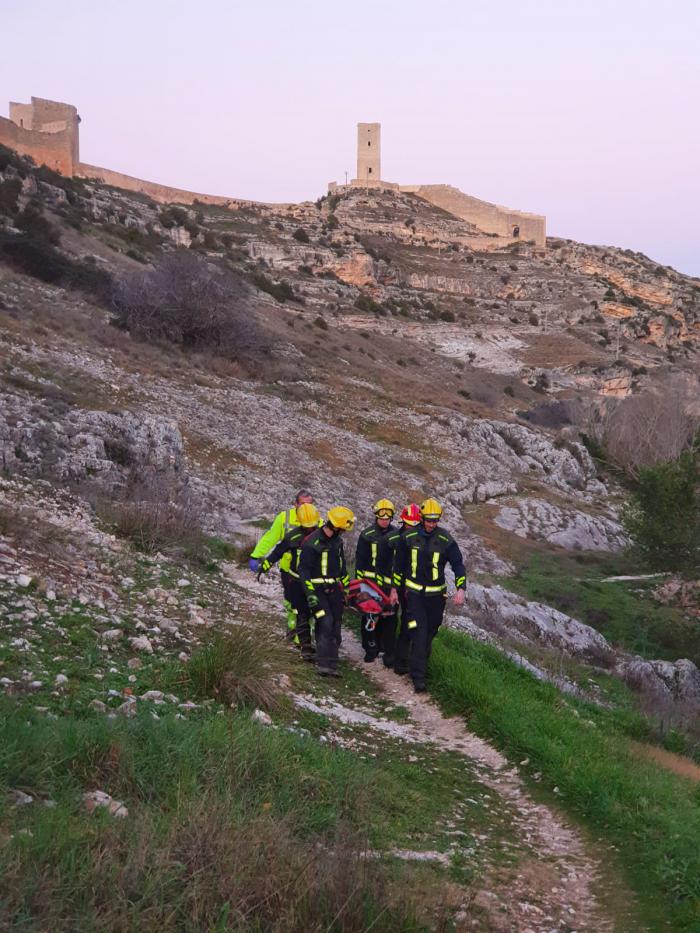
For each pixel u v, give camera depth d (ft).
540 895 14.89
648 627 100.32
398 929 11.89
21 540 29.84
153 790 14.11
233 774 15.39
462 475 147.64
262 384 156.76
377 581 29.32
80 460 57.82
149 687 20.34
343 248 383.24
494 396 243.40
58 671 19.61
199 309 159.33
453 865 15.16
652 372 320.09
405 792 18.30
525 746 22.49
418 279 409.28
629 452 211.61
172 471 68.23
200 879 11.44
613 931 13.84
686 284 544.21
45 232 195.42
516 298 422.82
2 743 13.41
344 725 22.68
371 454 138.21
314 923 11.29
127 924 10.18
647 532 111.04
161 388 123.03
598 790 19.53
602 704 39.78
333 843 14.05
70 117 327.88
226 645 22.34
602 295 426.51
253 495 94.53
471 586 70.95
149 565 34.99
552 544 134.62
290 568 29.27
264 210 447.42
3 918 9.38
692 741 35.24
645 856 16.44
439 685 27.35
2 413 58.70
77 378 107.55
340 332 258.16
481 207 521.65
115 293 156.25
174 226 325.21
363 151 523.29
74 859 10.83
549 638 68.85
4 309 126.93
